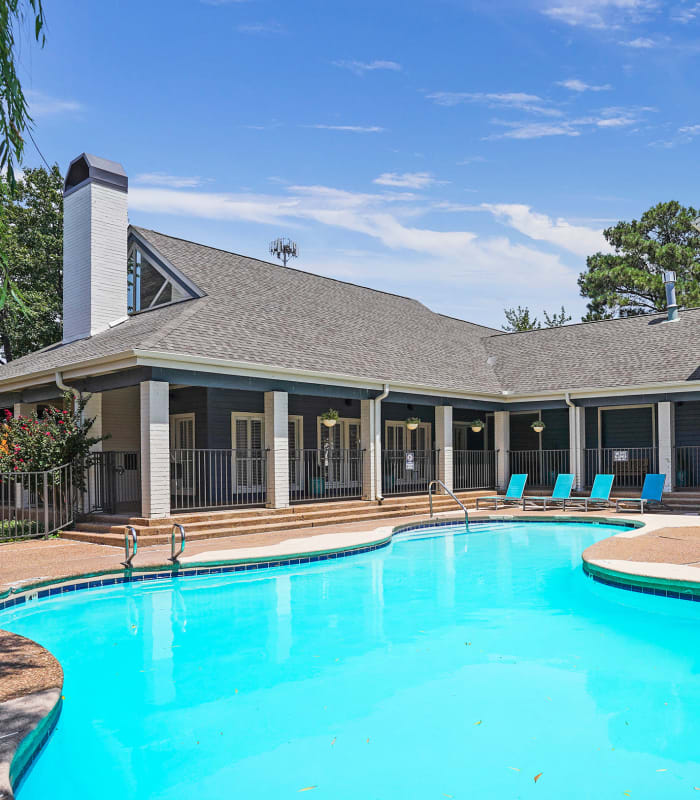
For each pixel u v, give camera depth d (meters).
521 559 12.50
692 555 10.25
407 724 5.19
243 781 4.31
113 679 6.22
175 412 17.77
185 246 20.20
